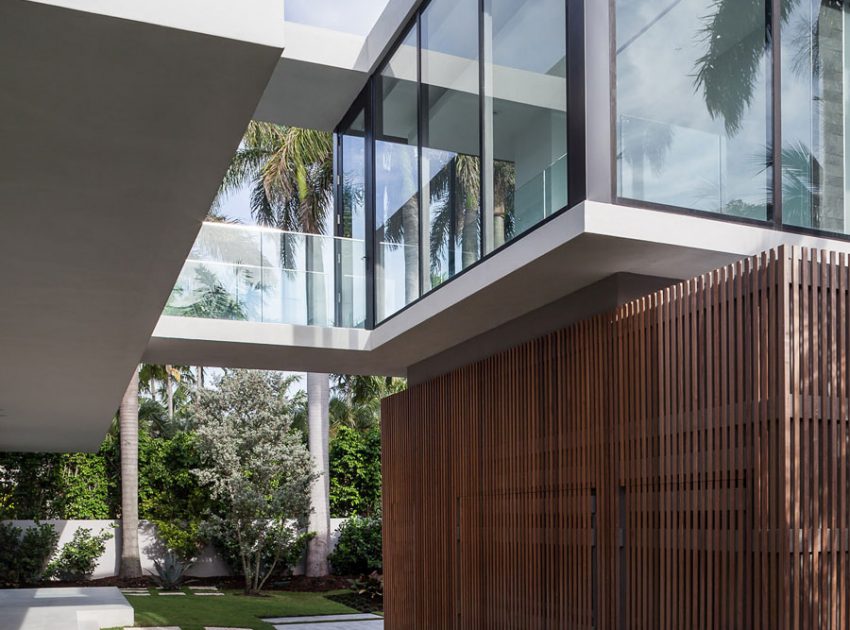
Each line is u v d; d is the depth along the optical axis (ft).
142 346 24.09
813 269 19.20
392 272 33.76
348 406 91.04
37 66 10.05
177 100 10.88
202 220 14.70
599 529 23.82
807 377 18.74
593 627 23.82
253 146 72.90
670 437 21.43
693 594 20.22
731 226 22.63
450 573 32.50
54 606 43.37
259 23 9.65
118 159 12.44
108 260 16.65
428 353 35.12
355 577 65.77
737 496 19.30
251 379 66.54
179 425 89.15
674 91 23.15
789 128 24.39
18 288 18.37
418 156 31.83
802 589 18.06
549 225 22.54
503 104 26.45
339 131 40.55
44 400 33.60
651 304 22.52
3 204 13.91
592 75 22.38
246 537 60.64
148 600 52.54
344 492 72.28
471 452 31.48
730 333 19.89
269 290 33.99
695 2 23.77
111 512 66.33
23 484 63.98
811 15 25.29
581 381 25.14
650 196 22.47
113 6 9.12
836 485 18.76
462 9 29.30
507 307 27.91
